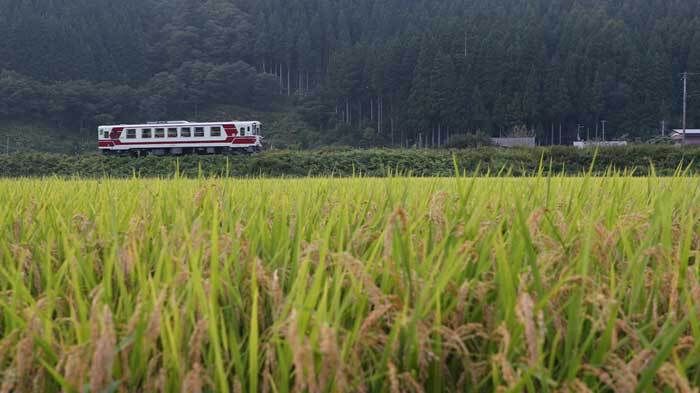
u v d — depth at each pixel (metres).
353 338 1.47
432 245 2.23
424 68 131.25
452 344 1.53
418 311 1.52
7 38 156.12
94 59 168.12
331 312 1.58
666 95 129.62
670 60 142.75
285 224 2.50
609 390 1.59
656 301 1.76
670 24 149.00
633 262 1.81
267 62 191.50
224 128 45.75
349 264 1.62
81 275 2.10
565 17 166.25
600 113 133.75
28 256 2.34
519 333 1.48
